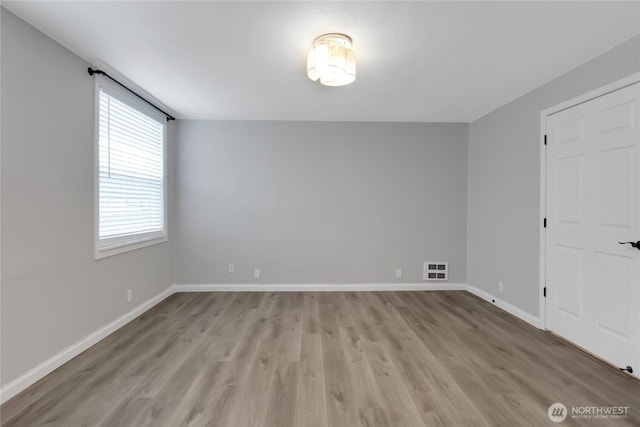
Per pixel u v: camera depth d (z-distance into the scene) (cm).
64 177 219
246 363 217
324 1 166
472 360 223
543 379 199
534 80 271
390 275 408
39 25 192
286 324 291
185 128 395
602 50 219
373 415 164
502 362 221
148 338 259
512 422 159
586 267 237
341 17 180
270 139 402
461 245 406
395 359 224
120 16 181
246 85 285
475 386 191
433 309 335
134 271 306
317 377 200
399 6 171
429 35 200
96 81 248
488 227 366
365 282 407
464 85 283
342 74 218
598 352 226
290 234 404
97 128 250
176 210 395
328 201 406
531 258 295
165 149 369
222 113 373
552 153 270
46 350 203
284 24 188
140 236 319
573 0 165
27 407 169
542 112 280
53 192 209
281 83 280
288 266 404
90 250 244
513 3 168
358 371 207
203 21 186
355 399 177
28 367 190
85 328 239
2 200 176
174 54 228
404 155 408
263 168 402
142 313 317
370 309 334
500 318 309
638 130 199
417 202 408
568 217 254
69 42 211
